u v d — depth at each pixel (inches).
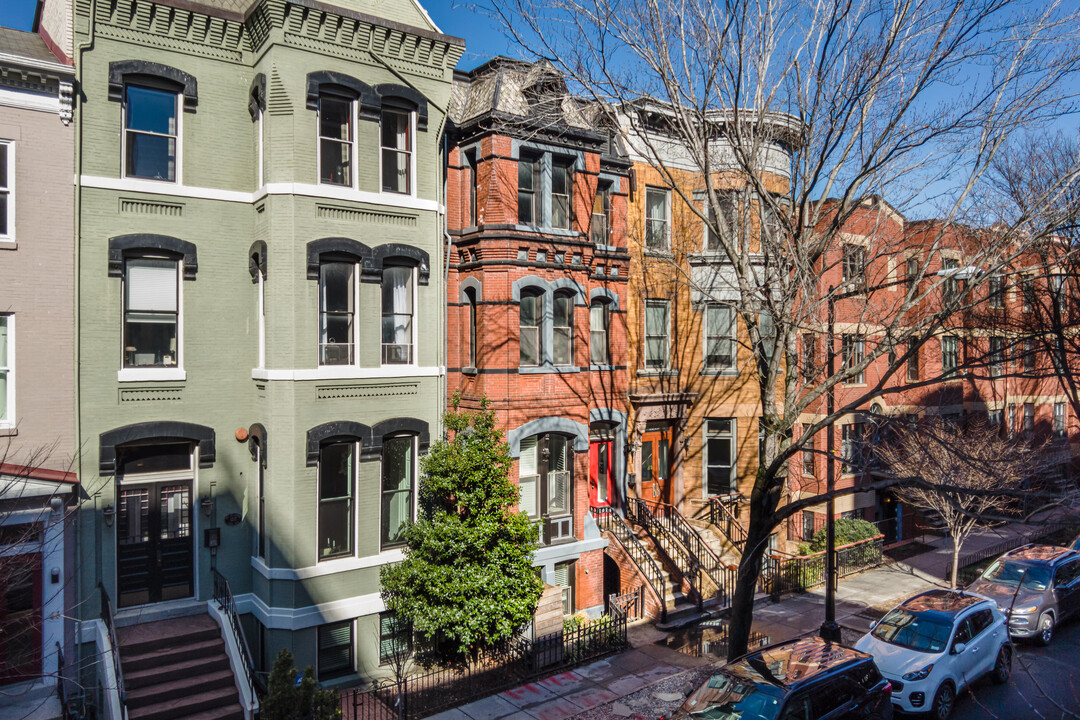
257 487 570.9
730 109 576.4
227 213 571.2
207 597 558.9
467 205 685.3
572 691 544.1
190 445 561.0
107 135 527.8
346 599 565.6
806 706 406.6
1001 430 1128.2
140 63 534.6
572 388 706.8
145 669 484.4
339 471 575.5
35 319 498.3
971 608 565.9
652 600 692.1
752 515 489.1
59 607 483.8
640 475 832.3
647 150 815.7
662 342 854.5
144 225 539.8
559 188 714.8
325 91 568.7
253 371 572.7
